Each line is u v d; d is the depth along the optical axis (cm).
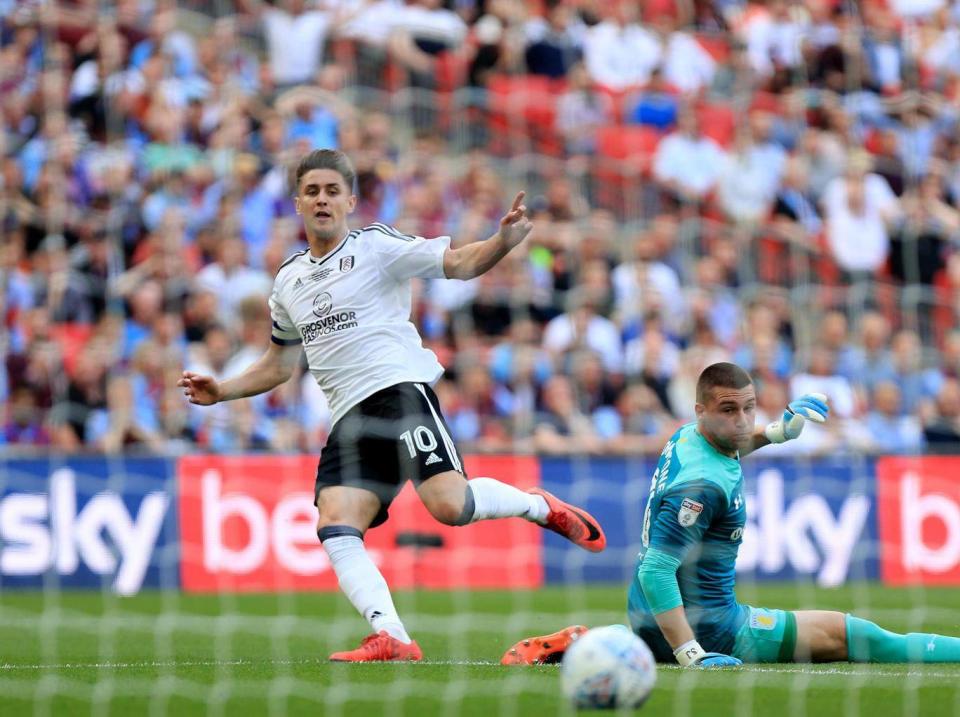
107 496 3678
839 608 3177
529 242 4762
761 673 1706
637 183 5312
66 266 4459
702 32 5641
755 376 4738
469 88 5384
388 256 1984
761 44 5619
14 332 4281
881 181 5412
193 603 3381
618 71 5478
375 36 5312
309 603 3378
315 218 1995
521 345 4509
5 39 4881
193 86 4919
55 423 4122
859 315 5125
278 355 2133
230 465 3766
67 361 4188
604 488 3953
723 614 1877
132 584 3672
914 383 4738
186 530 3716
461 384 4425
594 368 4422
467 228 4888
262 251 4588
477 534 3912
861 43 5653
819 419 1920
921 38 5753
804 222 5306
